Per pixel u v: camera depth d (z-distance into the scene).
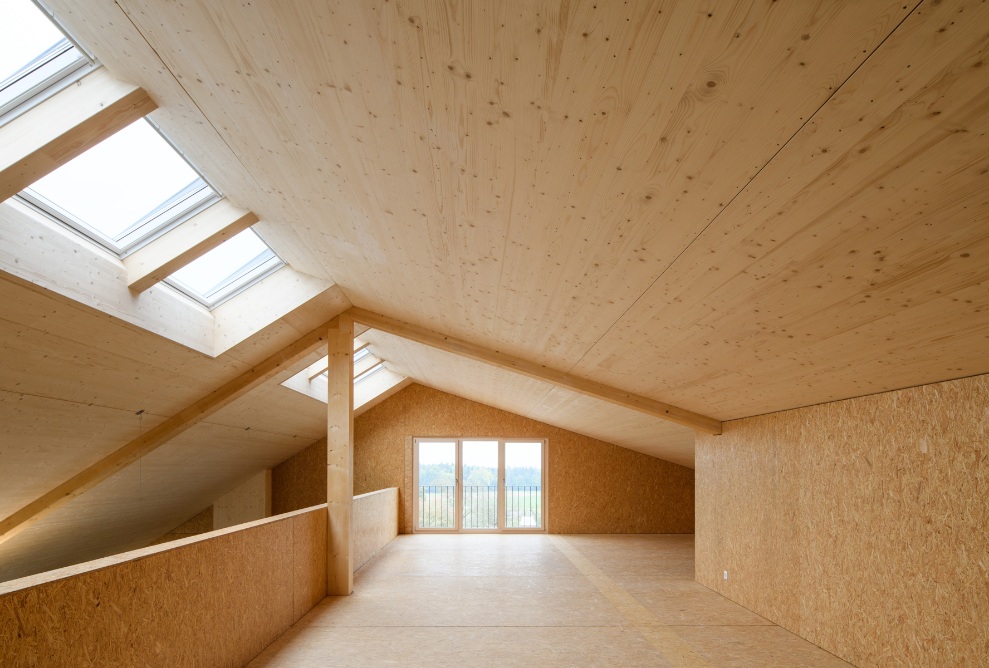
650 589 6.33
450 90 2.00
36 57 2.51
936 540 3.28
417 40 1.80
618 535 10.60
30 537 5.81
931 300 2.30
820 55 1.43
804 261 2.34
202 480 8.38
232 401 6.39
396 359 9.01
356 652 4.29
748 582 5.47
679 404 5.93
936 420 3.29
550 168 2.30
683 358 4.30
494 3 1.56
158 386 5.12
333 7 1.76
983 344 2.55
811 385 3.95
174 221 3.93
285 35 1.98
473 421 11.18
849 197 1.88
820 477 4.36
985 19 1.20
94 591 2.48
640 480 10.91
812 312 2.79
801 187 1.92
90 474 5.62
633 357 4.75
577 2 1.48
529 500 11.09
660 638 4.61
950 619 3.17
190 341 4.85
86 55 2.58
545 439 11.10
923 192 1.73
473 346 6.37
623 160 2.10
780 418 4.93
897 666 3.55
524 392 8.53
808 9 1.32
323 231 4.05
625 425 8.38
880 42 1.34
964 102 1.40
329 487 6.19
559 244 3.03
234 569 3.88
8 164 2.58
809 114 1.62
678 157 1.98
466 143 2.31
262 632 4.36
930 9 1.22
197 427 6.46
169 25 2.15
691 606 5.59
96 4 2.17
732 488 5.83
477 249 3.48
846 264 2.26
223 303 5.29
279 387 7.16
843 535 4.09
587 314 4.07
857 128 1.60
